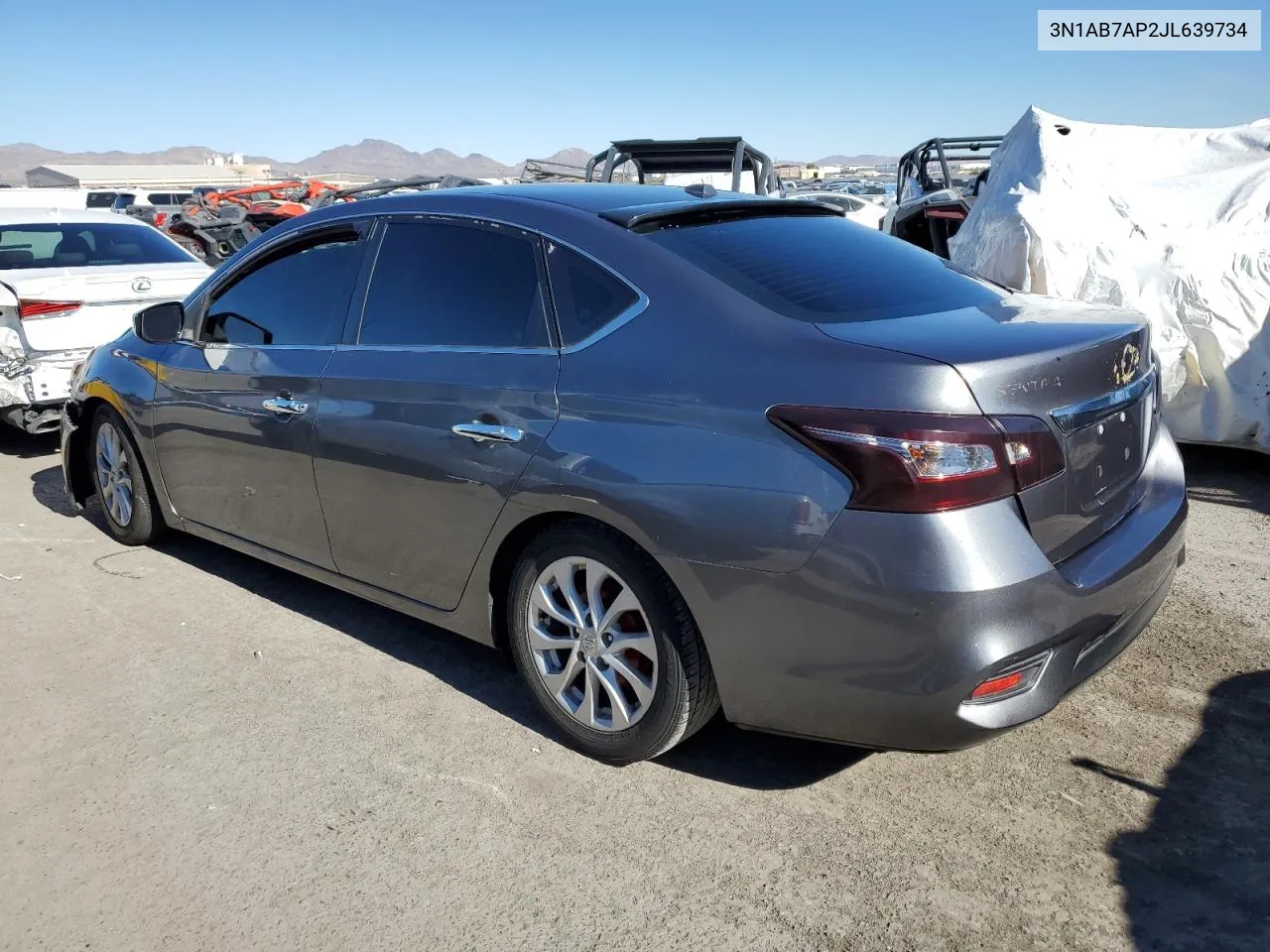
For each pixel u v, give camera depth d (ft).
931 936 7.78
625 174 44.32
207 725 11.10
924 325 8.80
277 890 8.51
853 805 9.41
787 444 8.14
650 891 8.38
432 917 8.14
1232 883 8.21
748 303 8.98
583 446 9.27
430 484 10.69
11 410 21.50
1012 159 22.85
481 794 9.73
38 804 9.75
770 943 7.77
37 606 14.43
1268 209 19.71
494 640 10.89
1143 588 9.08
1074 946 7.63
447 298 11.00
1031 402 8.00
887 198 89.81
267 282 13.30
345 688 11.86
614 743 9.88
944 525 7.63
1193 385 18.79
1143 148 23.43
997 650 7.72
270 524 13.16
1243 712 10.69
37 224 25.07
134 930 8.10
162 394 14.58
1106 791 9.45
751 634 8.50
